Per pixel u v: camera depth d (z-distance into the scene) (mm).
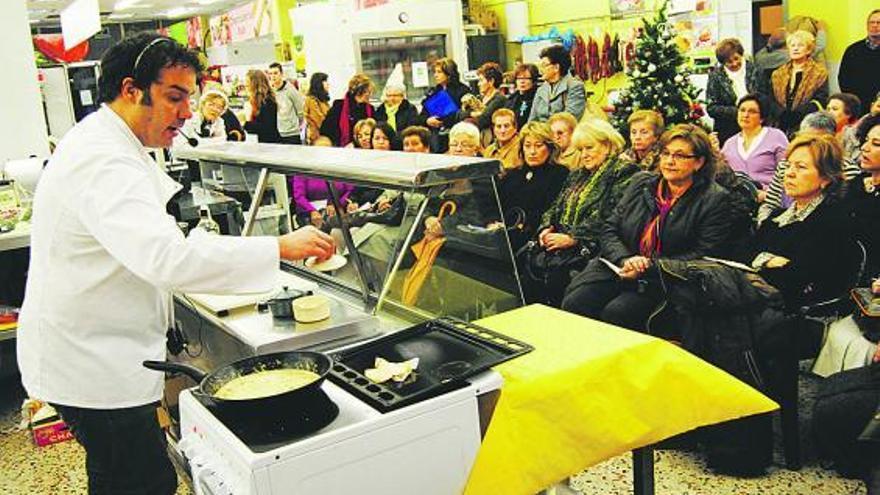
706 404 1821
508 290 2217
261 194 2758
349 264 2318
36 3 13227
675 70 4879
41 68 6895
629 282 3189
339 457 1371
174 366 1608
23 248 4051
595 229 3633
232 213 3473
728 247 3145
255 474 1282
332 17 7512
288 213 2793
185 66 1795
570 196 3785
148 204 1688
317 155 2498
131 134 1817
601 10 7883
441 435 1508
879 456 2381
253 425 1421
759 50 5945
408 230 2062
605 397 1718
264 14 12367
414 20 7488
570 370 1681
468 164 2023
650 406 1764
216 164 3605
